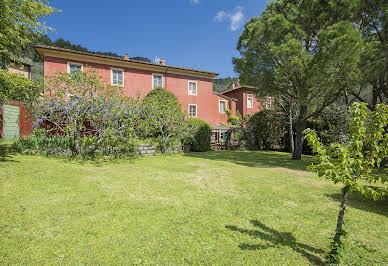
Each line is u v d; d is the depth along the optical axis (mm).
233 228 3393
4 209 3764
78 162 8648
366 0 9453
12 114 13375
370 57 9125
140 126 11445
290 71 10164
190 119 16156
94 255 2582
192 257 2600
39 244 2773
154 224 3443
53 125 11242
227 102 26125
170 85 20172
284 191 5676
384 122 2434
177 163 9914
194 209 4156
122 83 17969
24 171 6395
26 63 20453
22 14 7527
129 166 8609
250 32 10867
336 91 10398
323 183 6695
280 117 18734
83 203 4238
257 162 11281
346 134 12852
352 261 2598
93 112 9758
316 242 3041
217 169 8680
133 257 2564
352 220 3883
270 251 2771
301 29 10438
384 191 2373
